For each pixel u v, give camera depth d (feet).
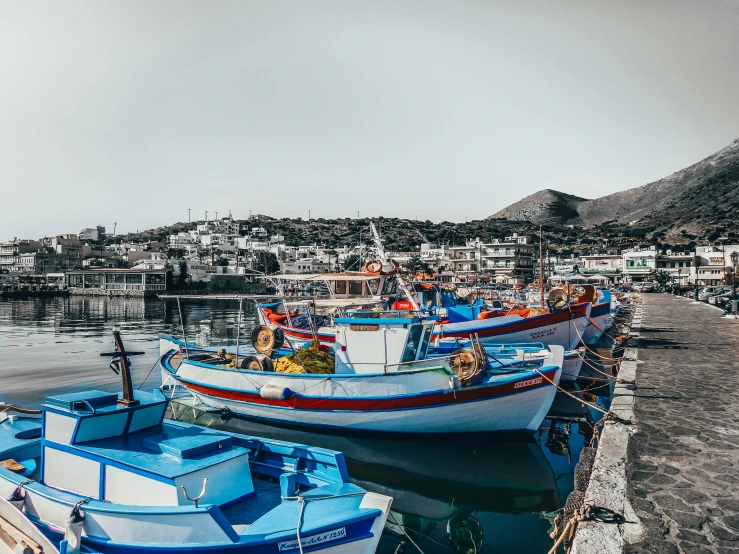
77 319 167.02
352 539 21.27
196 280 317.42
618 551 17.65
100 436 24.23
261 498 24.50
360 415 41.60
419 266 282.15
